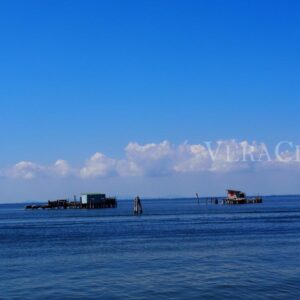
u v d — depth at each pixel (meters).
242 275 37.62
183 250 55.72
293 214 141.50
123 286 34.84
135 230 90.38
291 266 41.16
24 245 66.19
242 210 179.25
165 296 31.58
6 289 34.53
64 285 35.62
